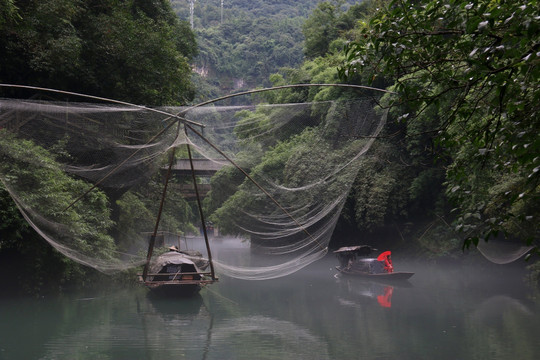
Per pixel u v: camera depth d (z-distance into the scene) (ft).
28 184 36.81
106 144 38.47
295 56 315.78
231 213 61.05
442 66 13.76
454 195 14.01
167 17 75.25
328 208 43.11
